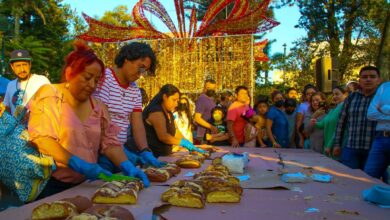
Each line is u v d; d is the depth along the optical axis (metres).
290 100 6.19
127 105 2.89
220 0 12.48
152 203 1.84
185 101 4.59
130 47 2.72
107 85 2.71
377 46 18.11
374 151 3.97
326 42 20.39
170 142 3.53
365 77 4.24
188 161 2.88
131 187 1.93
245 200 1.92
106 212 1.51
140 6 12.98
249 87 12.13
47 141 2.00
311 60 19.69
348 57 18.25
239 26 12.11
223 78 12.38
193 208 1.76
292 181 2.36
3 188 2.34
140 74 2.80
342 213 1.69
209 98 6.34
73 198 1.67
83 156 2.19
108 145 2.37
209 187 1.96
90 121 2.25
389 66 14.32
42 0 24.47
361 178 2.54
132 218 1.54
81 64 2.04
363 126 4.29
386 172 3.96
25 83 4.14
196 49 12.70
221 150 4.35
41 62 20.05
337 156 4.79
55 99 2.09
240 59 12.27
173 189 1.87
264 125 5.80
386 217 1.64
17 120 2.13
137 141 2.96
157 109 3.51
